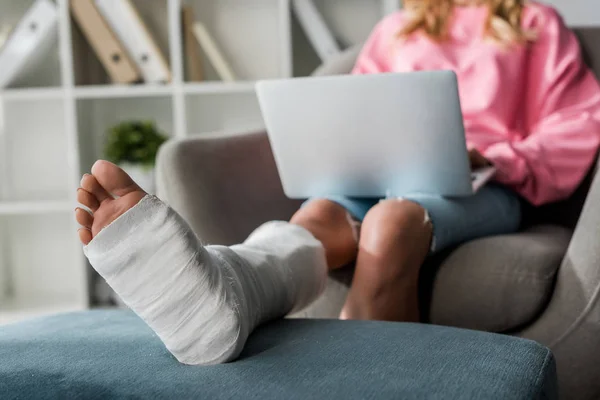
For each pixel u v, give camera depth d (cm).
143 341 83
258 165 141
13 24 257
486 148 145
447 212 117
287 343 80
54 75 256
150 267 74
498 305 109
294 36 249
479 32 157
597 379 105
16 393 67
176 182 128
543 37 154
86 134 248
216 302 74
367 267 108
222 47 258
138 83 235
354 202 123
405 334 82
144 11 252
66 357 77
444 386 66
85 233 76
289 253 96
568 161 139
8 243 266
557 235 127
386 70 167
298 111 116
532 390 69
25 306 246
